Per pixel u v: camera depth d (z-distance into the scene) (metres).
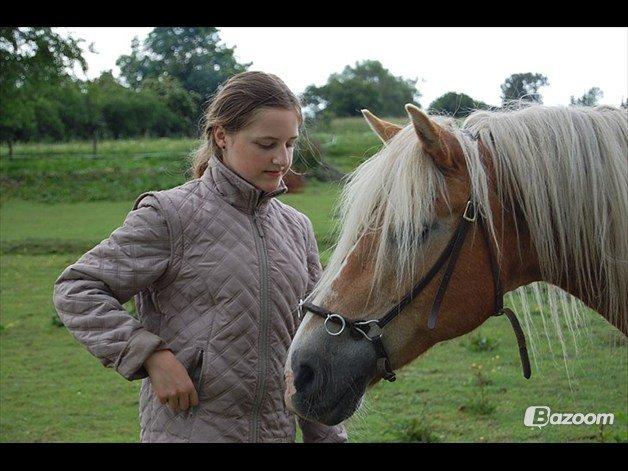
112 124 36.94
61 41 27.41
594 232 2.09
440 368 6.41
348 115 32.03
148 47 36.06
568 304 2.32
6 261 12.50
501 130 2.12
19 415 5.61
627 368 5.55
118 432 5.22
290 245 2.24
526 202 2.07
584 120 2.14
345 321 1.98
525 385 5.75
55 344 7.72
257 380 2.06
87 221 16.75
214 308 2.05
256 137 2.05
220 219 2.09
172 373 1.93
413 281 1.98
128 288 2.02
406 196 1.94
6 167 24.55
